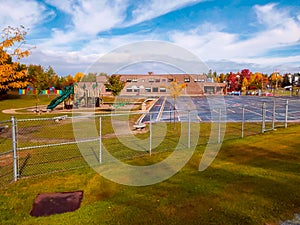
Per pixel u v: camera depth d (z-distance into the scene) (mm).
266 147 8531
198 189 5008
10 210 4211
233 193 4805
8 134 11766
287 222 3809
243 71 72875
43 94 51094
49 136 11562
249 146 8711
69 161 7277
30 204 4434
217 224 3736
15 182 5531
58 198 4680
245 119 16703
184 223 3764
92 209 4215
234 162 6863
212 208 4219
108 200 4566
